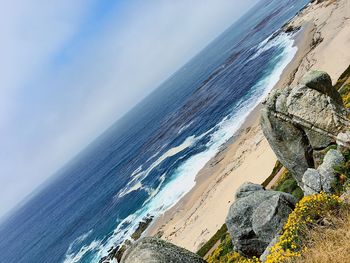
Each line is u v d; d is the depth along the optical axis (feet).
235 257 80.74
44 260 321.11
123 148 611.88
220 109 284.61
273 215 47.96
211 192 156.76
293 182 79.46
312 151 53.47
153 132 493.77
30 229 599.16
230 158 176.86
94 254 218.79
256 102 217.56
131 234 192.03
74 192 602.44
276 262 25.04
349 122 49.03
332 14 222.69
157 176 254.47
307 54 194.29
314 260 22.06
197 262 24.85
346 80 119.65
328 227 25.73
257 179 126.93
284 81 193.57
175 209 176.45
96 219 305.94
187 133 301.22
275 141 57.52
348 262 20.18
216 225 127.75
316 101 52.08
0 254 571.69
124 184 328.08
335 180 38.55
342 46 160.45
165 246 25.62
